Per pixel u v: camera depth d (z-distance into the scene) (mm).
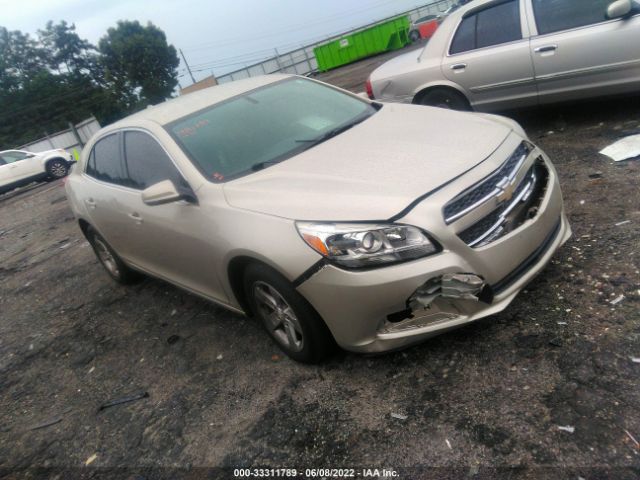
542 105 5691
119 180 4195
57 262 7152
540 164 3148
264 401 3016
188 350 3818
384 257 2492
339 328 2730
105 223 4535
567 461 2092
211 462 2715
